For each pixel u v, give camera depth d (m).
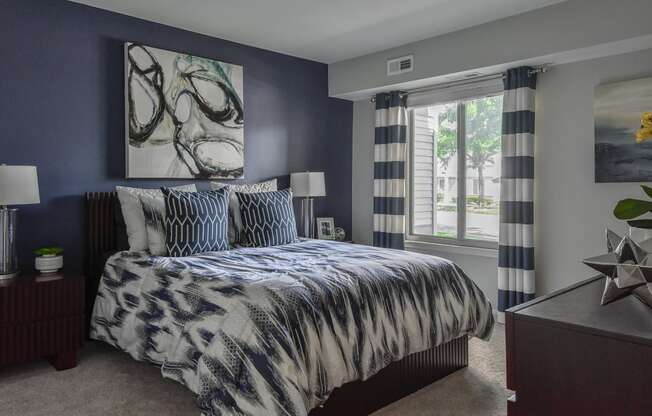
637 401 0.77
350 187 5.35
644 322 0.84
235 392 1.82
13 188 2.78
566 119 3.64
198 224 3.18
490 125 4.23
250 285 2.18
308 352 2.00
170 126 3.83
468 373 2.86
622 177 3.32
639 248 0.90
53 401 2.43
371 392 2.35
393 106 4.70
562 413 0.86
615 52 3.35
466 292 2.85
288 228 3.69
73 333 2.90
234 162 4.25
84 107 3.47
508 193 3.83
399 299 2.48
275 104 4.65
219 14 3.66
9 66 3.14
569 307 0.95
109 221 3.50
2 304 2.65
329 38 4.22
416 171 4.84
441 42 4.09
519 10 3.53
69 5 3.39
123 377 2.76
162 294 2.55
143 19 3.75
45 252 3.08
